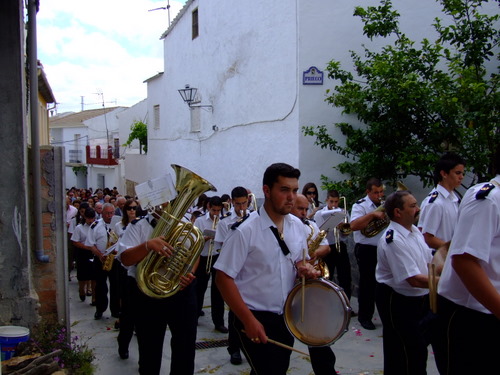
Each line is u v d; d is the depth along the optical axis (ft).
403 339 13.48
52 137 152.87
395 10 28.19
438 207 16.57
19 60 16.11
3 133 16.03
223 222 20.66
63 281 18.33
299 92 28.78
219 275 11.12
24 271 16.37
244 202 20.89
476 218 8.40
